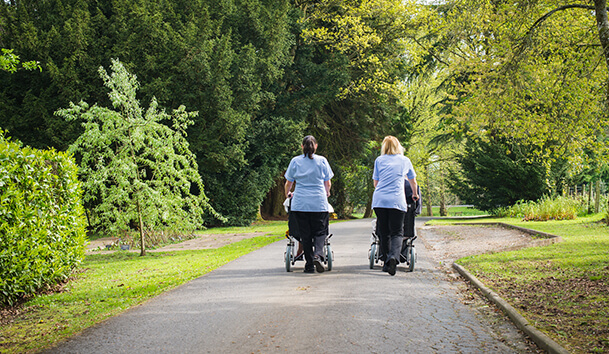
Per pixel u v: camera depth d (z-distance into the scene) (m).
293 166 7.73
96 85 20.55
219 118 22.23
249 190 26.02
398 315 5.20
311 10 32.69
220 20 23.80
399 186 7.53
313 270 7.86
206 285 7.09
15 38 20.03
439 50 28.33
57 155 8.33
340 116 33.97
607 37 9.77
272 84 27.64
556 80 13.34
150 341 4.48
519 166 25.84
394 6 28.92
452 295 6.15
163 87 20.62
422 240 13.54
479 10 13.76
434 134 48.41
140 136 12.16
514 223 19.00
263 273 7.99
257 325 4.89
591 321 4.58
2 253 6.16
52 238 7.54
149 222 12.75
